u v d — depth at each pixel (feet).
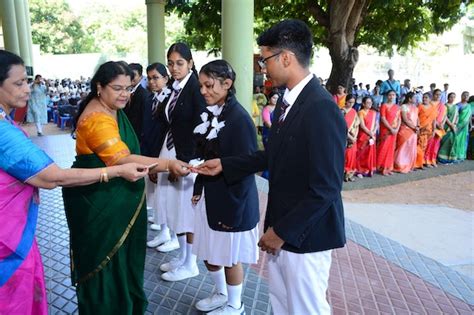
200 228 7.95
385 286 10.22
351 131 23.75
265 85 37.09
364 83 81.92
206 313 8.46
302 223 5.07
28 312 5.46
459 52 83.15
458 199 21.58
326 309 5.86
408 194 22.43
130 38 116.88
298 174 5.34
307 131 5.12
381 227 16.66
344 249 12.42
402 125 26.50
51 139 30.94
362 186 23.39
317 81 5.49
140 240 7.17
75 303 8.78
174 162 6.96
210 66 7.29
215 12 31.55
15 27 41.57
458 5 29.48
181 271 9.80
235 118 7.34
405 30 32.94
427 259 12.00
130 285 7.20
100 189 6.61
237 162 6.88
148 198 11.41
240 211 7.33
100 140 6.26
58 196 16.15
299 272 5.59
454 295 9.93
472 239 15.38
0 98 5.08
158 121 10.06
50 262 10.61
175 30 95.61
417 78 89.15
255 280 10.02
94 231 6.68
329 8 29.84
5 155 4.86
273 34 5.35
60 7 108.99
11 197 5.06
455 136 30.19
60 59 87.04
